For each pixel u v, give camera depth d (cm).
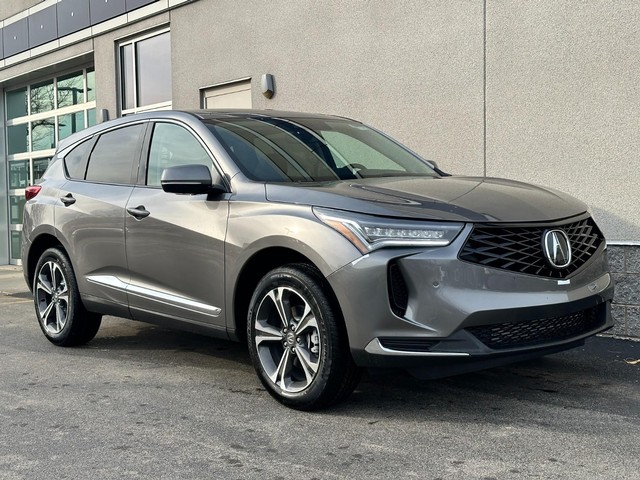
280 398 410
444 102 723
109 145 565
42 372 513
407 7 751
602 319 423
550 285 380
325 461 332
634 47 585
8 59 1437
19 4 1390
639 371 481
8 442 369
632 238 594
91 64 1304
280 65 891
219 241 437
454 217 368
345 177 456
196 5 998
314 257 382
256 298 418
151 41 1105
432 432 367
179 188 441
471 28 696
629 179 595
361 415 396
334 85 830
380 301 363
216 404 425
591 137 616
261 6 909
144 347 589
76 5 1227
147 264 495
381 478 311
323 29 838
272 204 415
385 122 779
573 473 312
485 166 692
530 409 402
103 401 437
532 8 649
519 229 379
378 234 367
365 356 368
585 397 423
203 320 458
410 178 453
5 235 1552
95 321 587
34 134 1473
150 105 1115
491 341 369
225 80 966
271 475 318
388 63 773
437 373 369
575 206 425
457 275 361
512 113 669
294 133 499
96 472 327
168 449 353
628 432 363
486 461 327
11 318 767
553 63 638
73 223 559
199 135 482
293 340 404
